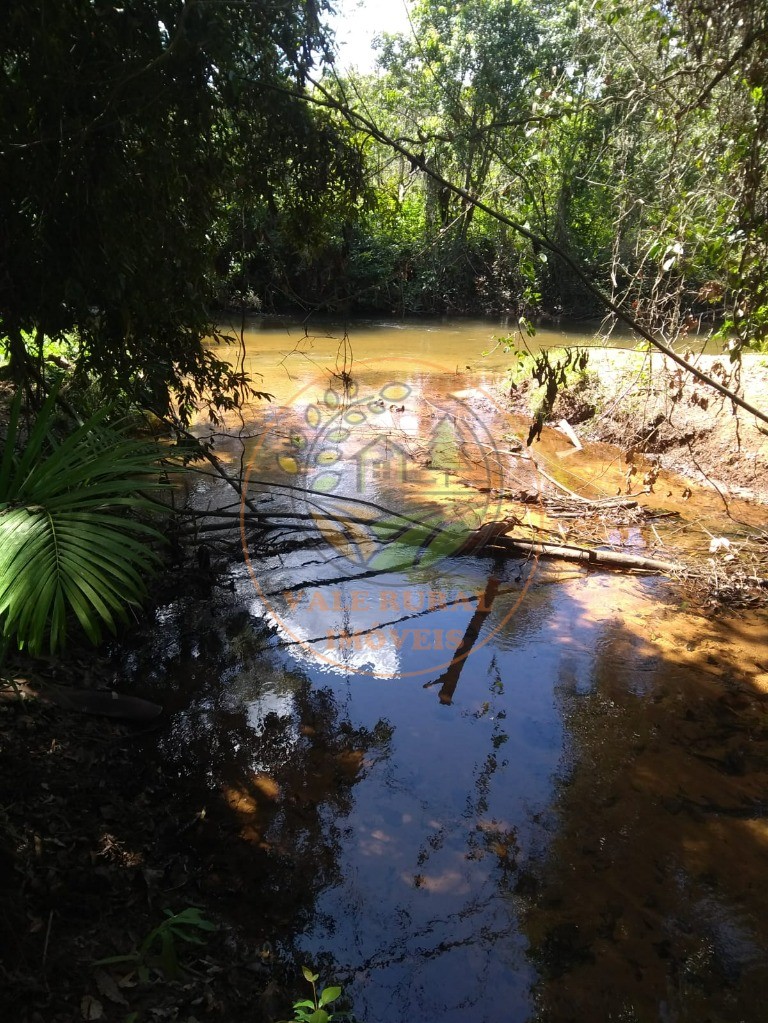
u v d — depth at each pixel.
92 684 3.62
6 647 2.12
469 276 17.08
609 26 4.41
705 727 3.55
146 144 3.23
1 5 2.69
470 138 4.16
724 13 3.64
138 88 2.99
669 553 5.42
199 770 3.19
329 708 3.65
